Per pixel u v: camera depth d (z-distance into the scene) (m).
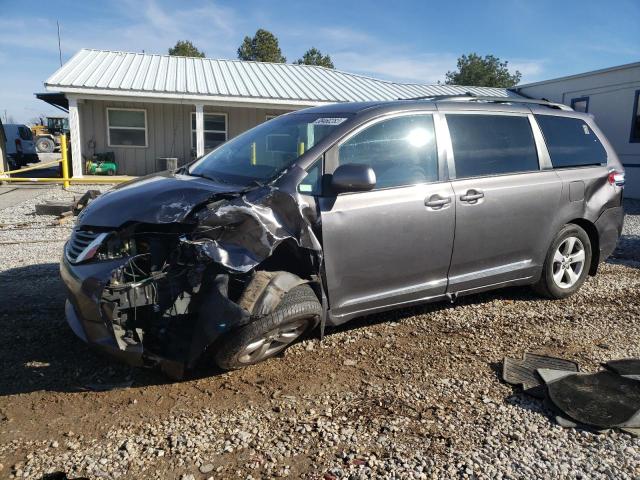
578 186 5.16
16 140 23.45
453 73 61.25
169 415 3.20
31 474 2.65
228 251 3.23
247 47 61.78
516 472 2.73
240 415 3.21
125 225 3.33
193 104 18.59
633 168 15.60
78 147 17.06
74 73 17.92
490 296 5.42
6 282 5.61
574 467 2.78
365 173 3.64
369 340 4.28
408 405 3.35
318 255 3.55
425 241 4.19
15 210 11.16
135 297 3.23
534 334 4.49
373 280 4.02
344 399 3.41
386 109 4.22
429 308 5.02
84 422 3.11
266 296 3.32
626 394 3.41
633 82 15.44
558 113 5.34
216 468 2.73
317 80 21.77
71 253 3.54
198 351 3.24
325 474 2.70
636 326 4.73
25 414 3.17
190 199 3.41
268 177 3.78
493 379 3.70
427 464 2.79
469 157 4.53
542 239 4.96
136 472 2.69
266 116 20.30
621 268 6.76
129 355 3.25
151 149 19.33
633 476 2.71
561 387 3.48
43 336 4.20
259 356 3.63
